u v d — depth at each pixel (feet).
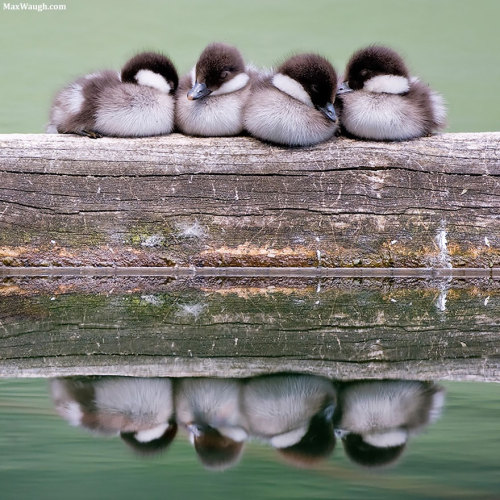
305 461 22.12
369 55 41.52
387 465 21.38
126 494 19.95
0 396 26.11
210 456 22.24
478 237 41.29
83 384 27.27
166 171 40.55
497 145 41.09
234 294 39.11
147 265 41.16
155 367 28.91
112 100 41.14
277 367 28.99
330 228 41.04
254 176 40.65
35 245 40.83
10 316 35.14
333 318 35.37
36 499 19.63
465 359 30.04
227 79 41.93
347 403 25.61
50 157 40.29
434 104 42.55
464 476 21.03
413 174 40.78
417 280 41.27
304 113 40.04
